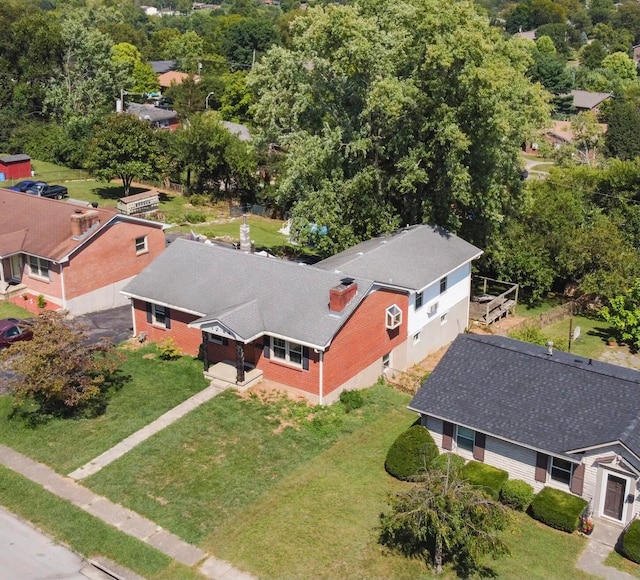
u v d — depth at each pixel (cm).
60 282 4066
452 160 3969
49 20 9888
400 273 3638
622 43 17812
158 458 2752
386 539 2366
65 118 8538
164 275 3672
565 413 2641
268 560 2264
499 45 4275
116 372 3384
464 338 3078
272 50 4891
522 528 2484
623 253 4831
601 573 2266
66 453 2786
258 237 6072
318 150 4234
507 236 4872
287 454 2805
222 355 3431
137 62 11931
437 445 2833
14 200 4584
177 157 7200
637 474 2395
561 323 4719
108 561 2255
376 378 3466
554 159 8125
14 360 3009
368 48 4100
